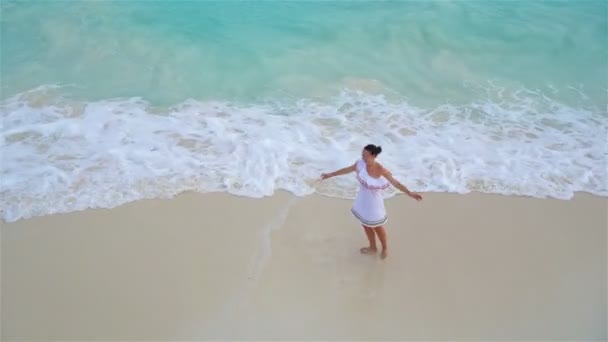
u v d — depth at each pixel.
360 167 6.42
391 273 6.78
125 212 7.66
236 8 13.87
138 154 8.79
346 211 7.77
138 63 11.50
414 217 7.70
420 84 11.08
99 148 8.91
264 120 9.77
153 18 13.18
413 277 6.73
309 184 8.25
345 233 7.38
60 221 7.48
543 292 6.57
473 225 7.58
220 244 7.15
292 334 6.00
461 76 11.42
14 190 7.97
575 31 13.08
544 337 6.01
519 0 14.59
